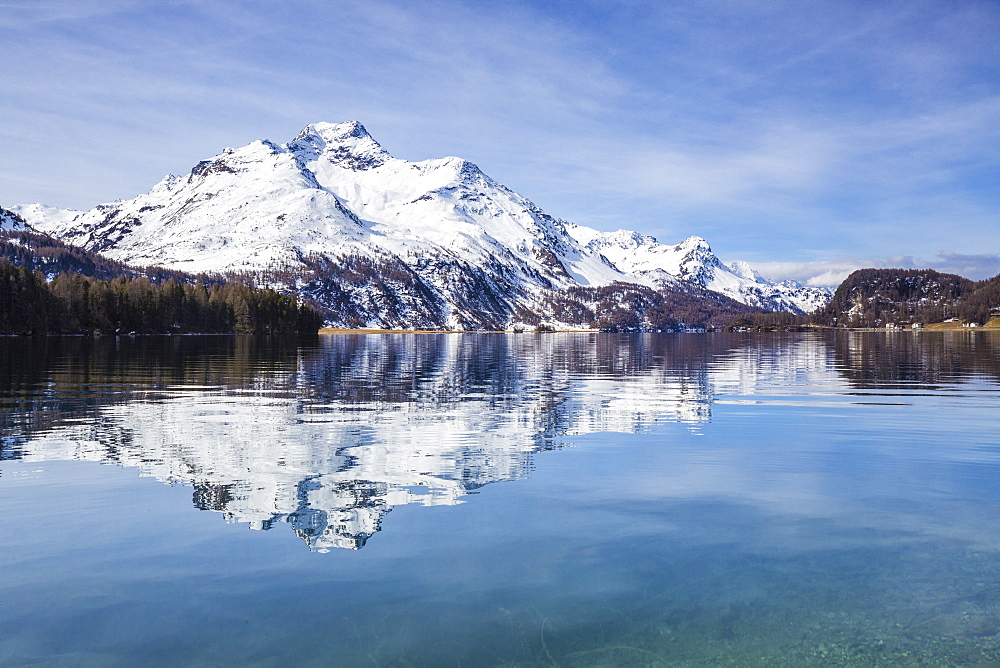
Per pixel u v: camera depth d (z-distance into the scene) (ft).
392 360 255.09
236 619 30.07
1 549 38.34
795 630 29.35
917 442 74.28
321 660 26.53
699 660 26.58
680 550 38.93
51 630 29.04
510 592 33.01
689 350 388.37
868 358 274.36
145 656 26.89
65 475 55.72
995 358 269.03
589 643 27.96
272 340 531.09
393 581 34.12
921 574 35.53
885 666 26.18
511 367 215.31
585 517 45.11
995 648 27.73
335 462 61.82
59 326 512.22
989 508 47.93
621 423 88.12
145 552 37.93
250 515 44.93
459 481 54.85
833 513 46.57
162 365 196.24
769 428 84.28
